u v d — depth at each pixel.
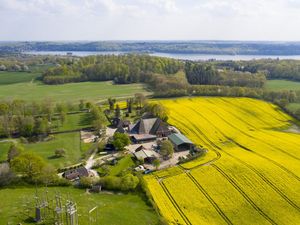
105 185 79.00
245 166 93.19
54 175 82.19
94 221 64.12
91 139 118.69
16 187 78.56
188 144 110.75
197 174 88.38
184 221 67.44
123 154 103.25
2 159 100.62
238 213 71.31
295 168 93.06
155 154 103.88
